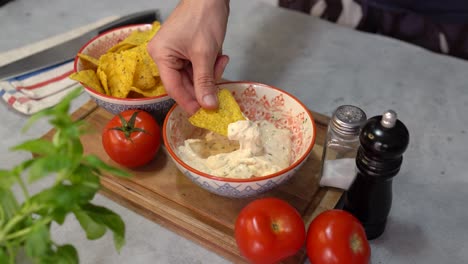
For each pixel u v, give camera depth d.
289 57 1.19
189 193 0.79
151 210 0.78
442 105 1.05
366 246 0.65
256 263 0.67
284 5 1.46
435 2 1.25
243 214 0.67
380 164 0.65
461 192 0.85
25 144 0.42
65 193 0.43
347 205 0.74
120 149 0.79
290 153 0.83
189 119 0.79
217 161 0.78
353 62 1.17
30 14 1.33
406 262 0.73
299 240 0.65
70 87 1.04
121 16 1.26
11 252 0.44
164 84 0.84
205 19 0.87
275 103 0.89
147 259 0.73
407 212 0.81
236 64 1.16
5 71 1.03
